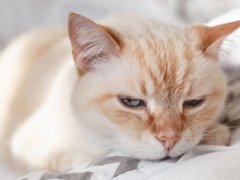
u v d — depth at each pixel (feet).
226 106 1.31
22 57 1.71
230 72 1.53
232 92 1.38
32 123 1.38
